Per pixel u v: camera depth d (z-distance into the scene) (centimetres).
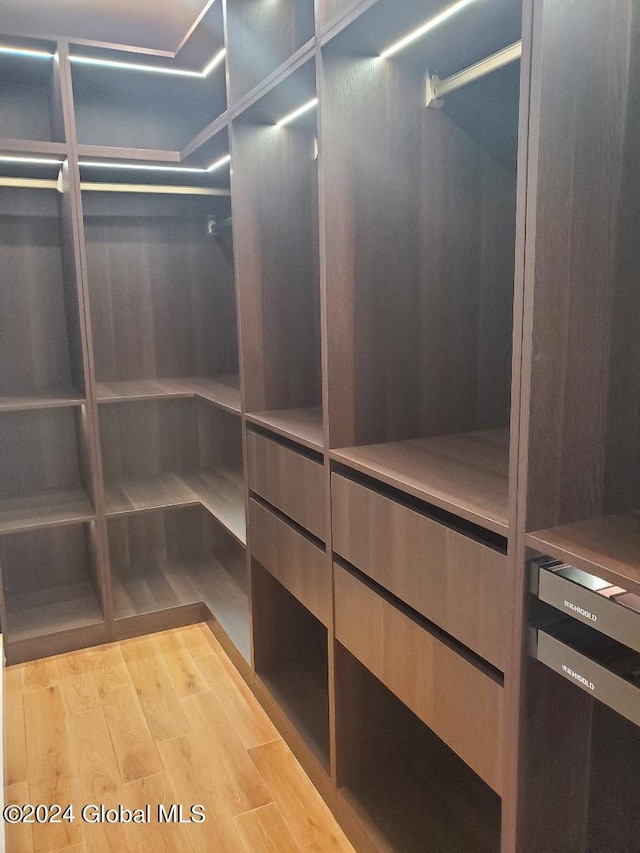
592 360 102
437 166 156
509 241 166
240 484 295
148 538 316
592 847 123
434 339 163
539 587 102
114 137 281
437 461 145
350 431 160
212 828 172
